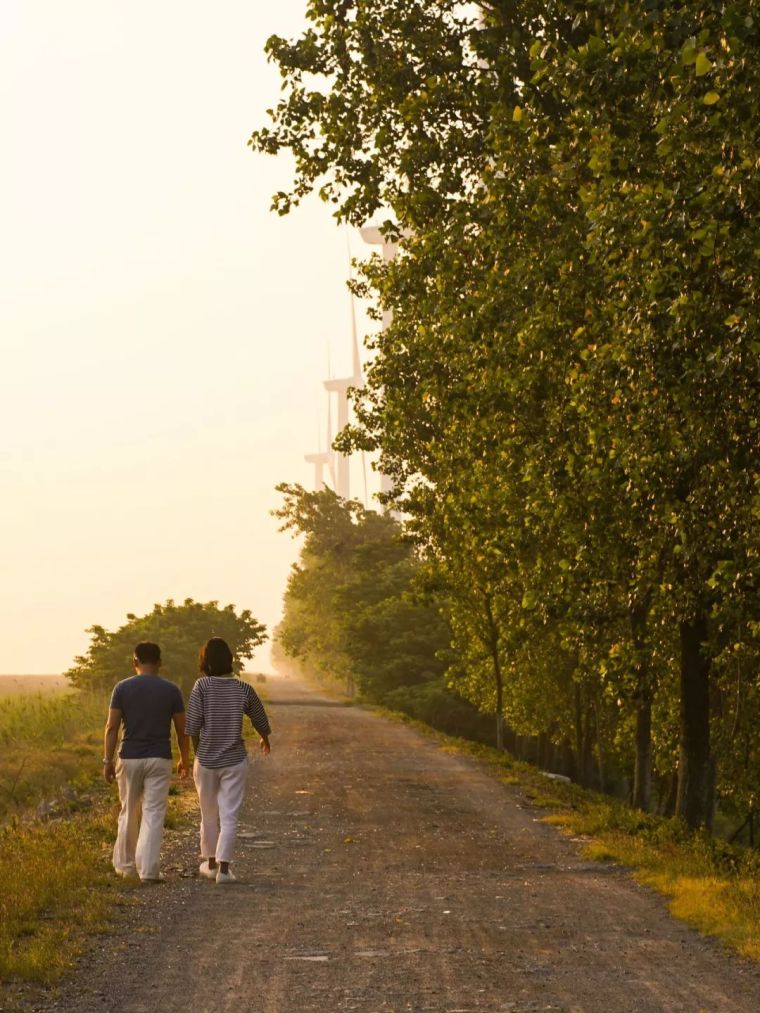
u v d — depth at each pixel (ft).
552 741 267.18
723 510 80.48
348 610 428.97
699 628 111.55
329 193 106.83
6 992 41.01
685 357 73.41
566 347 90.17
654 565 93.97
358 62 103.40
